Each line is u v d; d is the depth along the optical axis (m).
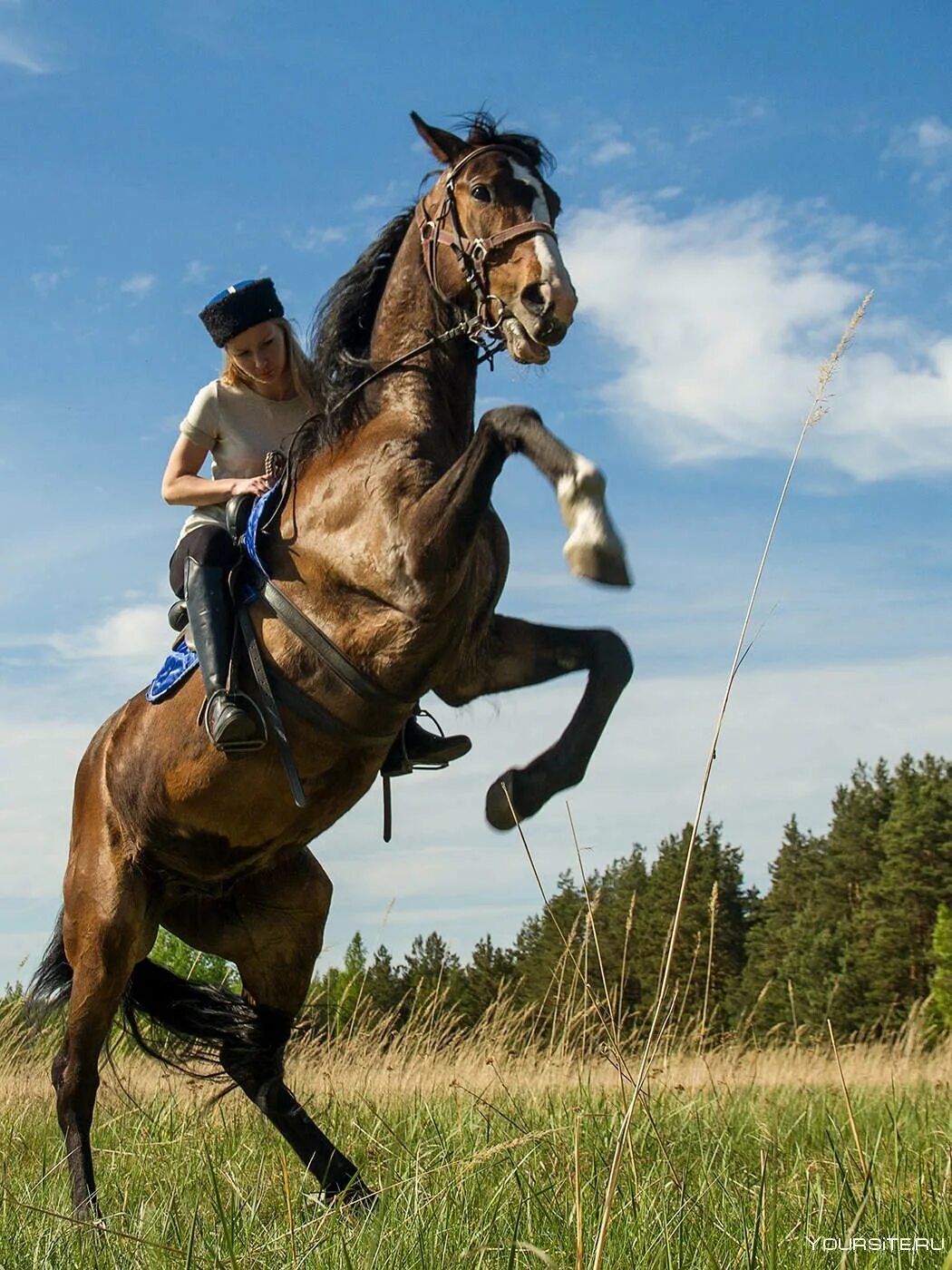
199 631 4.70
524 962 23.44
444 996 9.34
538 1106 6.38
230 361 5.13
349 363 4.76
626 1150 4.14
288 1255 3.41
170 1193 4.27
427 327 4.68
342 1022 9.06
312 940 5.44
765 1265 3.09
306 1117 5.31
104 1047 5.85
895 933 38.09
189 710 4.91
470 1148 4.94
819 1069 9.74
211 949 5.52
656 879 40.62
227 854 5.04
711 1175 4.19
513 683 4.83
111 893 5.22
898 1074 9.26
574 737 4.62
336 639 4.48
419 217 4.73
